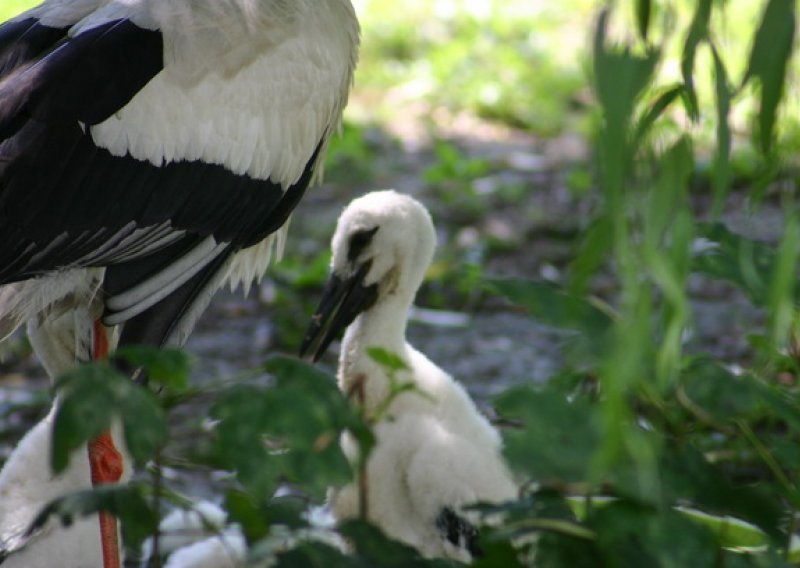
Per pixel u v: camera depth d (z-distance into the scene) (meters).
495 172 19.53
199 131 7.81
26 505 7.82
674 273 3.63
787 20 3.55
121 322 7.79
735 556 4.39
